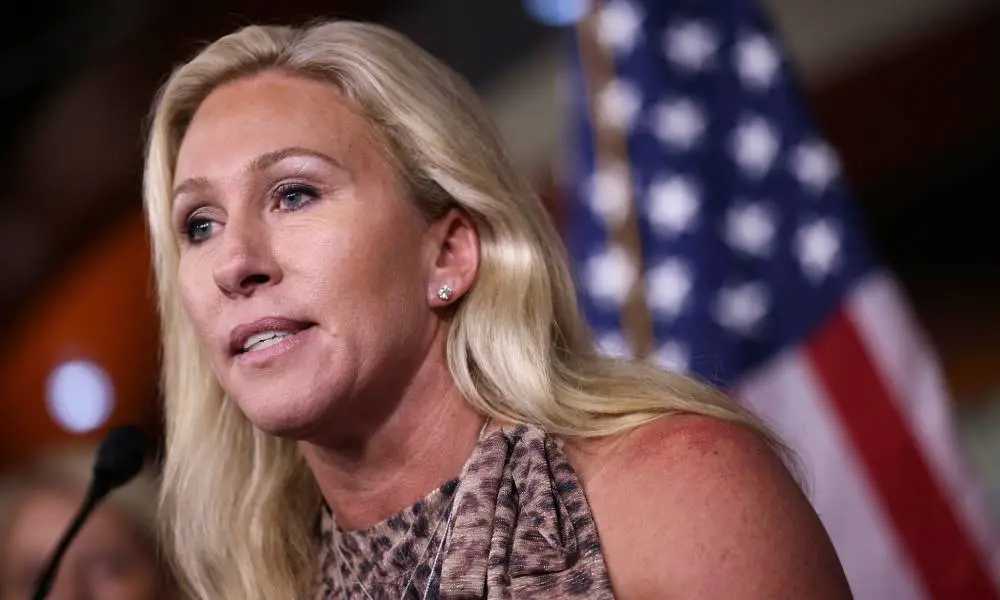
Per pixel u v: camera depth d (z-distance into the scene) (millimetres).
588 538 3014
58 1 12789
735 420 3359
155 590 5270
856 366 5434
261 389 3236
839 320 5500
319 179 3330
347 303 3240
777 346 5484
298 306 3215
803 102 5785
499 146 3742
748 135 5719
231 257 3219
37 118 13680
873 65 9852
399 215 3391
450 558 3088
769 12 6051
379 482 3459
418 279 3412
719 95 5758
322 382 3215
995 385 10422
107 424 13641
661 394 3365
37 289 14609
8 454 14234
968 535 5211
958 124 9680
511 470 3238
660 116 5719
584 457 3229
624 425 3250
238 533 3967
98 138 13211
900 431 5344
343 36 3553
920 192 10391
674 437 3145
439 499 3316
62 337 13969
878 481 5301
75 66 13062
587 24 5879
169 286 3914
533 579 3000
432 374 3430
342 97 3471
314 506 3986
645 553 2957
